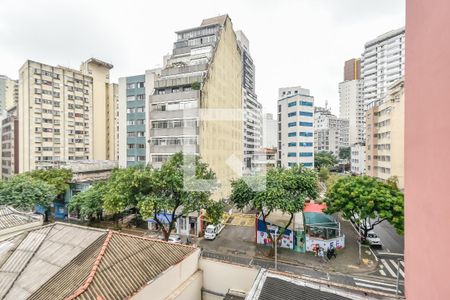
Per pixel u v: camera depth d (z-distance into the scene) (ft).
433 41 10.51
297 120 148.77
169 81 89.35
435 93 10.34
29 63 134.21
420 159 12.07
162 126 86.07
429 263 11.00
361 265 55.31
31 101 134.72
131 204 56.59
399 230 52.85
